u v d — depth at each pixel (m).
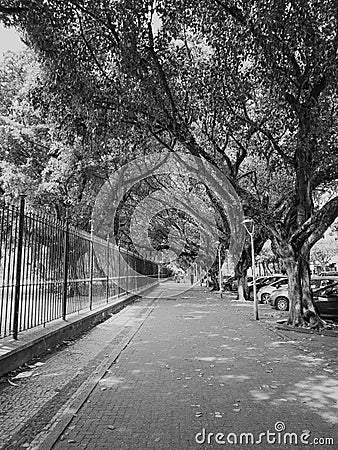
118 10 10.77
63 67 11.29
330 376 8.00
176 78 13.88
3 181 23.02
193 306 23.86
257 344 11.58
